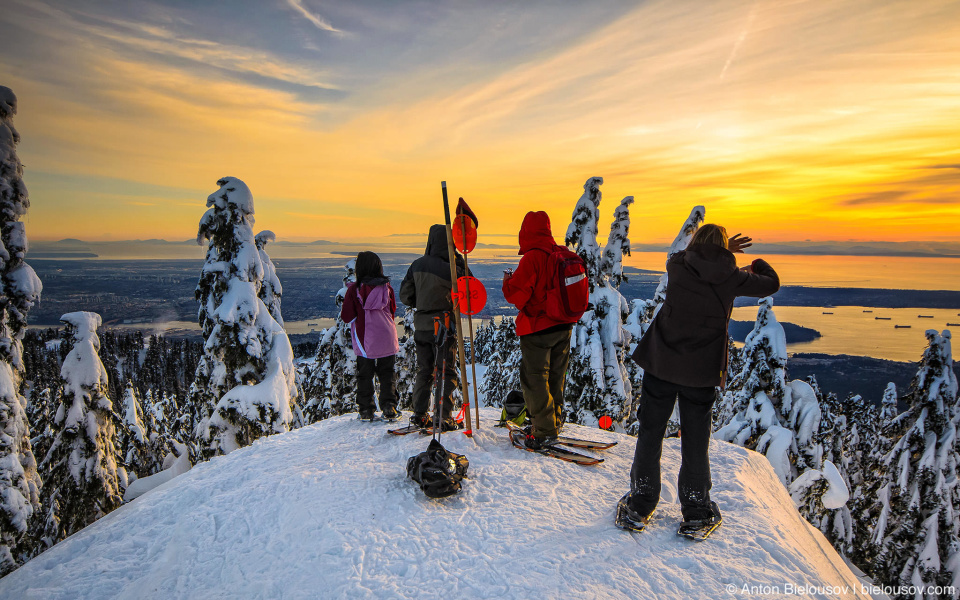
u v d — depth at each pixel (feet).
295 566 9.60
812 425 38.17
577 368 43.88
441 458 12.25
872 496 53.36
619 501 11.67
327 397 59.26
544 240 14.30
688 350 10.33
